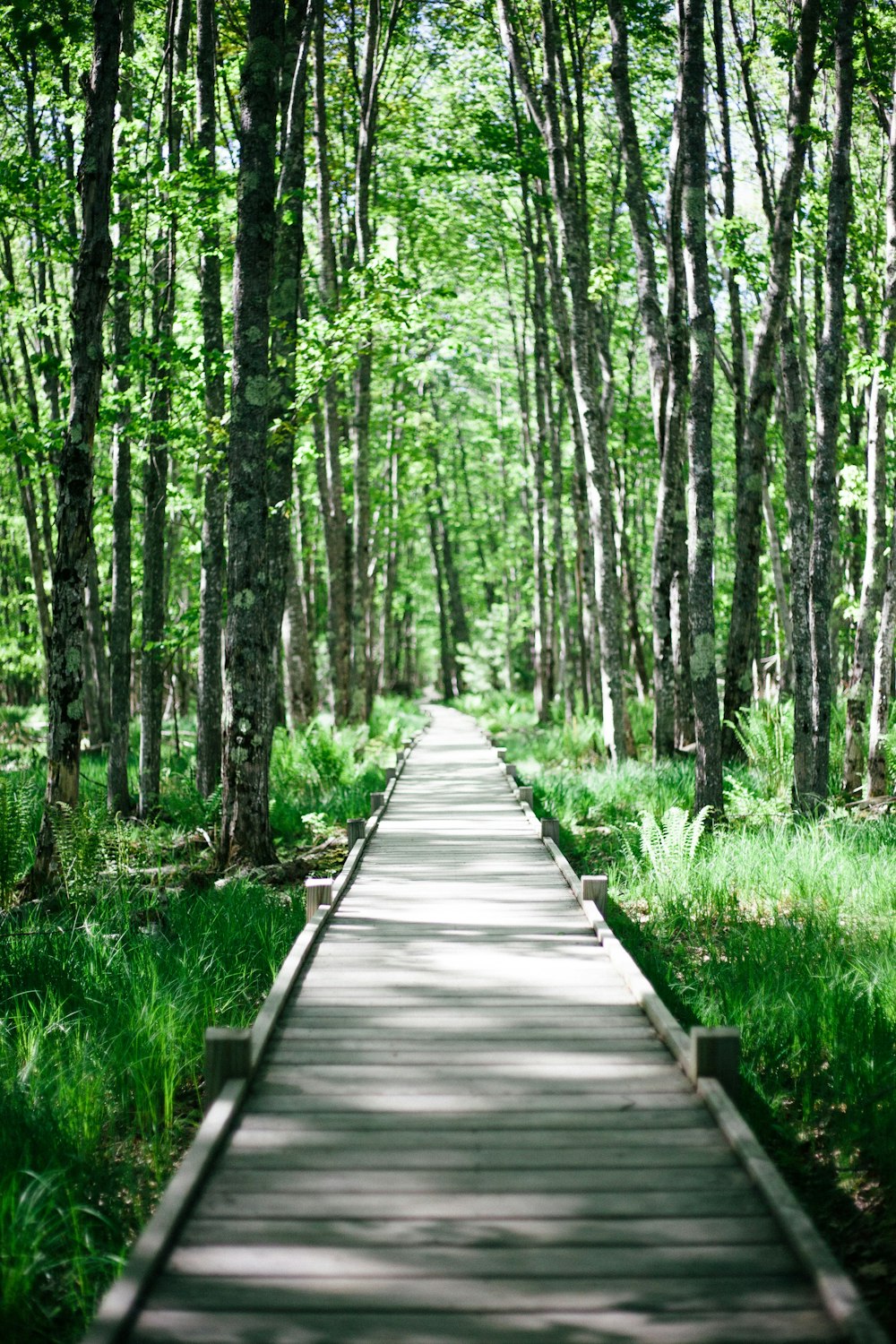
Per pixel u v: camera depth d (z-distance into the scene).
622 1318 3.09
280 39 9.48
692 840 9.44
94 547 19.31
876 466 11.66
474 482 42.09
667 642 15.63
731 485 30.73
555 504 23.31
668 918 8.20
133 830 11.60
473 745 22.53
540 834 10.96
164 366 11.56
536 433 29.61
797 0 12.05
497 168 18.16
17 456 11.20
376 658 33.62
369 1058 4.99
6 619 28.52
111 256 8.65
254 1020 6.41
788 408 12.08
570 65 19.58
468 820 12.31
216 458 11.86
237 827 9.80
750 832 10.41
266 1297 3.19
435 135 22.41
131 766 18.02
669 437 15.14
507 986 6.03
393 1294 3.20
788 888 8.58
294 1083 4.71
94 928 7.38
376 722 24.20
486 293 27.36
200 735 13.30
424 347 24.80
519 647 42.88
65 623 8.76
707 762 10.68
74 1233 4.16
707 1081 4.53
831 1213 4.56
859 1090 5.20
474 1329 3.04
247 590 9.64
